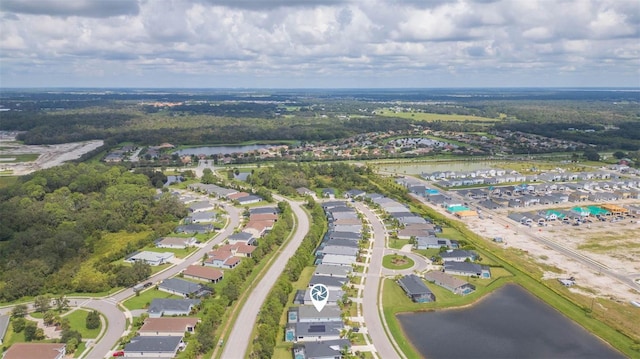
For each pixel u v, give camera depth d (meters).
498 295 180.12
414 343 145.62
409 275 189.38
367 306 167.00
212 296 173.25
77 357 134.12
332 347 137.88
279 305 158.00
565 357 139.62
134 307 164.88
